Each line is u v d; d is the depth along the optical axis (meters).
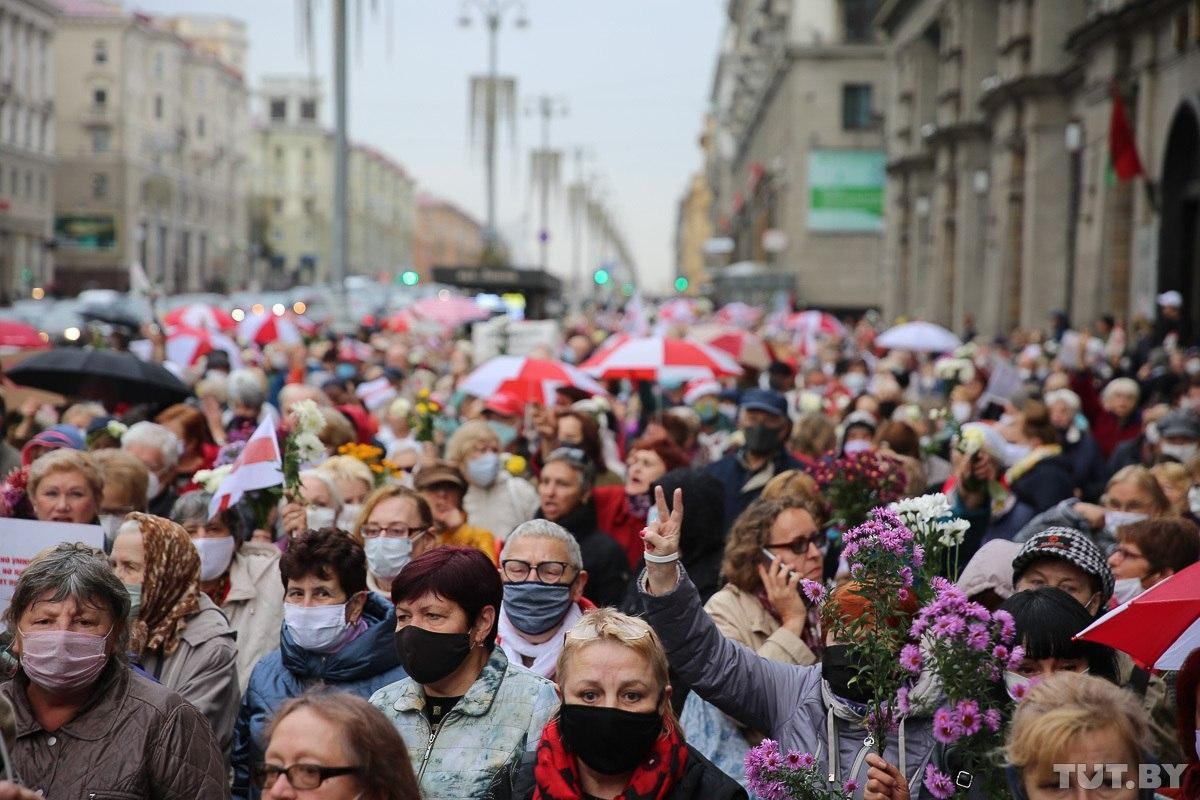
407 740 7.22
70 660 6.57
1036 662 7.01
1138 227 42.41
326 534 8.45
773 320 52.97
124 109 157.38
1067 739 5.26
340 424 14.83
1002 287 58.03
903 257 82.50
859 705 7.15
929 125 78.69
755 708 7.63
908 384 29.52
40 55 142.12
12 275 137.88
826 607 7.16
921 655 6.40
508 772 7.04
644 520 13.32
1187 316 40.72
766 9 126.38
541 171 98.00
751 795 6.97
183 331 28.20
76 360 17.48
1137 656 6.66
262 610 10.03
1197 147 39.75
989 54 65.25
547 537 8.75
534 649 8.77
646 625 6.39
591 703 6.21
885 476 11.09
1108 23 43.28
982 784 6.31
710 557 10.58
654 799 6.23
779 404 14.10
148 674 7.88
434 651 7.13
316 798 5.20
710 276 126.62
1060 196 53.50
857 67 101.25
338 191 38.81
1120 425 21.61
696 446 17.89
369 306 85.81
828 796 6.75
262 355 34.12
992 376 21.03
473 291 54.75
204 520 10.03
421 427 17.72
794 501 9.10
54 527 9.13
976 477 12.10
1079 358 30.34
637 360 20.84
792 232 102.81
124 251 158.00
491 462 14.17
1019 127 56.22
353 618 8.38
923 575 6.99
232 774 8.28
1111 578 8.04
